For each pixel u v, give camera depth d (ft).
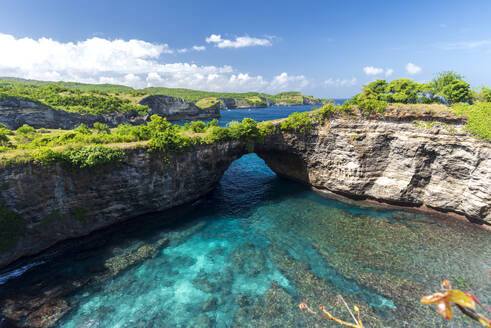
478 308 75.61
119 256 95.30
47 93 461.78
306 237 108.17
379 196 136.77
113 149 105.09
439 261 91.91
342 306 74.95
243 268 90.38
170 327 69.87
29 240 93.25
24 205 90.84
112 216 113.60
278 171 182.80
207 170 140.36
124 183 111.86
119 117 446.60
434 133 117.50
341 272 87.66
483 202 108.99
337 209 133.18
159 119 148.05
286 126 152.46
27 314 71.31
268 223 120.06
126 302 76.64
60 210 99.30
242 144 149.48
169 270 89.30
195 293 80.02
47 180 94.48
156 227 115.85
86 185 103.09
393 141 127.75
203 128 169.27
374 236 107.76
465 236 106.22
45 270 87.92
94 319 71.10
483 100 127.85
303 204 139.95
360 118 133.08
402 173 129.18
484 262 90.99
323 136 145.59
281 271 88.69
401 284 82.17
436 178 122.83
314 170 157.28
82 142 110.83
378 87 165.89
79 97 437.58
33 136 169.78
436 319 71.26
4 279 83.87
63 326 69.00
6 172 86.33
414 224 116.37
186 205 137.90
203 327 69.77
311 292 79.82
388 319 71.10
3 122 284.61
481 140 107.34
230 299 77.97
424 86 146.10
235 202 143.02
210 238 108.27
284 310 74.33
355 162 137.80
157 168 119.44
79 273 86.63
